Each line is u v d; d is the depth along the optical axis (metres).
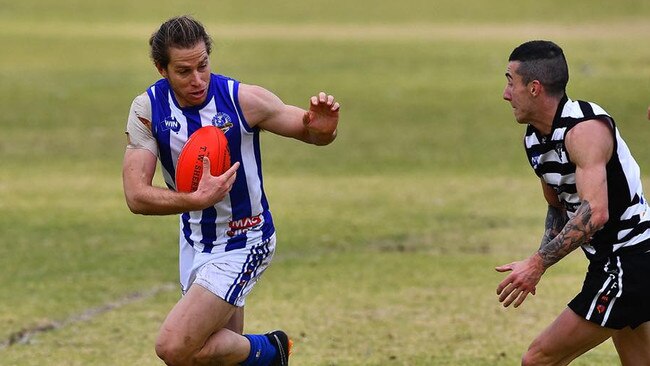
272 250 22.97
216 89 21.84
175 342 21.38
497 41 115.88
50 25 133.62
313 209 48.34
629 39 113.44
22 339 30.22
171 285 36.31
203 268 22.19
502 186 53.03
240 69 96.88
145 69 99.38
